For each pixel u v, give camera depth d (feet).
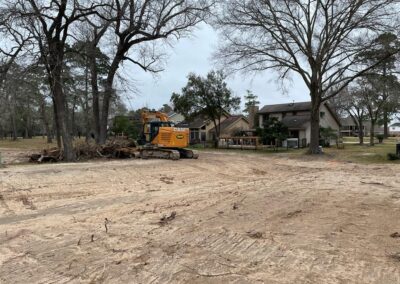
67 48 75.66
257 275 16.55
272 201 32.53
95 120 89.04
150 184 46.98
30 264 18.72
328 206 30.19
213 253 19.47
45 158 67.72
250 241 21.27
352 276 16.28
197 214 28.30
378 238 21.47
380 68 89.92
